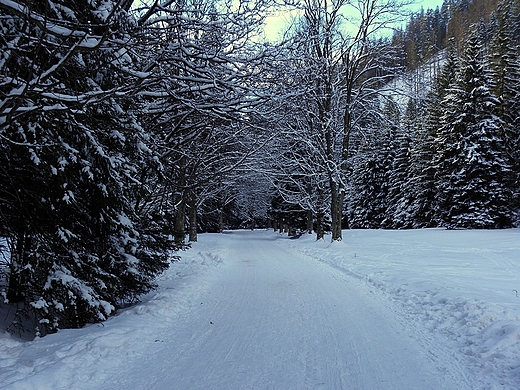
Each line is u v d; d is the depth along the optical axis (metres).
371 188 44.69
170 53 6.71
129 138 6.76
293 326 6.36
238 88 7.09
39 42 3.85
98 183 5.99
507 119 30.67
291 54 7.61
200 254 17.11
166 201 9.17
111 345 5.21
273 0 6.62
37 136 5.48
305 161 23.42
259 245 25.00
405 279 9.41
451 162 29.89
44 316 5.57
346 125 21.28
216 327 6.44
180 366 4.77
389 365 4.62
